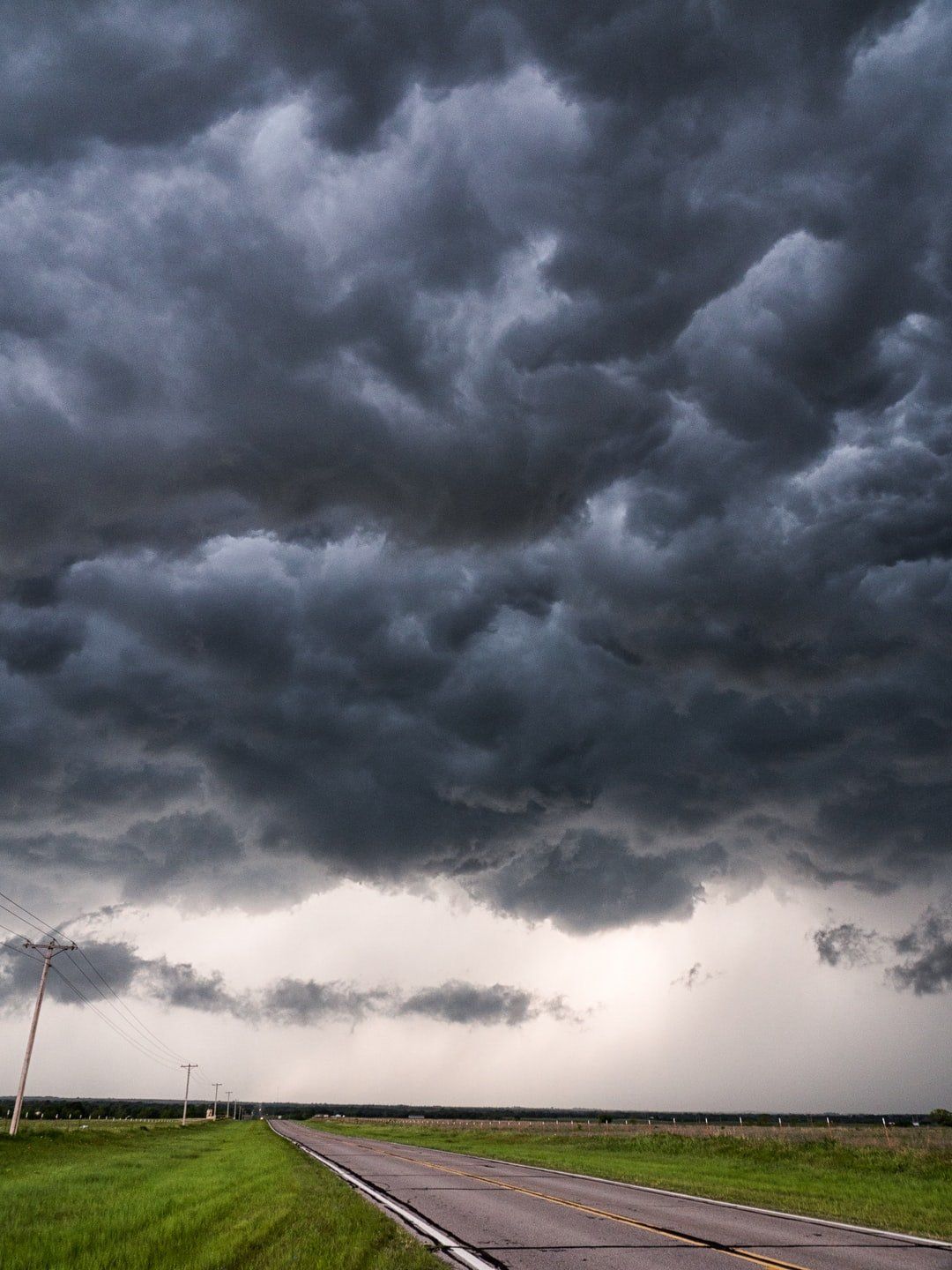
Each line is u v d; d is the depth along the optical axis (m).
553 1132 75.62
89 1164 32.94
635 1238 14.17
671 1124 100.50
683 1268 11.48
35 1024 53.97
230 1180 24.27
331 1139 58.56
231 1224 14.91
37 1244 12.58
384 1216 16.34
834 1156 32.50
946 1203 19.84
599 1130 82.50
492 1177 26.64
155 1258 11.73
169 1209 17.14
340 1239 13.23
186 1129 95.75
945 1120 100.88
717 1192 22.11
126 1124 125.25
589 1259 12.15
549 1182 25.23
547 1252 12.74
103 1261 11.34
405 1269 11.15
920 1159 29.66
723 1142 43.34
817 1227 15.73
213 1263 11.09
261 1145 47.31
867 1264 11.83
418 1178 25.98
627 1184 24.86
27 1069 52.62
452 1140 59.47
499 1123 117.38
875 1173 28.34
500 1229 15.24
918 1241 14.09
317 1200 18.78
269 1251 12.17
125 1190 21.61
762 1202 19.97
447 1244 13.35
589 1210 18.16
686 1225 15.86
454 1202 19.58
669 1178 26.80
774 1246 13.41
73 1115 178.62
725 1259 12.25
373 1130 86.31
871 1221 16.52
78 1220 15.43
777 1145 38.31
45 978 55.19
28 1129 69.06
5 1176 26.73
